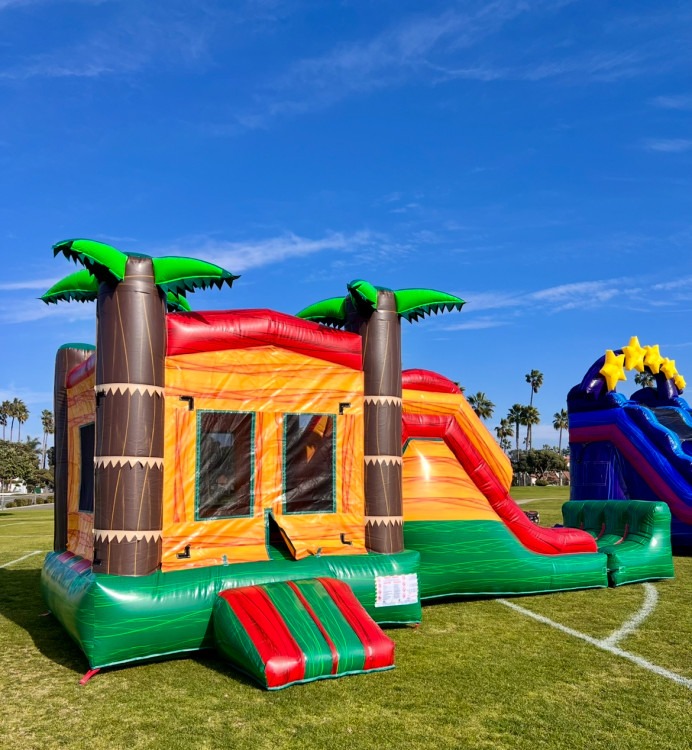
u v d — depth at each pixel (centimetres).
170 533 576
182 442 591
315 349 671
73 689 478
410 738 391
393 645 523
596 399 1276
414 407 814
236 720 416
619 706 444
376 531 674
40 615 725
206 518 597
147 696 460
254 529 620
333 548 647
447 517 770
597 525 1024
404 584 645
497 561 780
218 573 562
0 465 4125
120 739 390
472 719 420
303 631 507
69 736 395
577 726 411
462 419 834
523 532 838
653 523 933
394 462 694
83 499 706
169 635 527
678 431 1291
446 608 744
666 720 421
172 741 387
